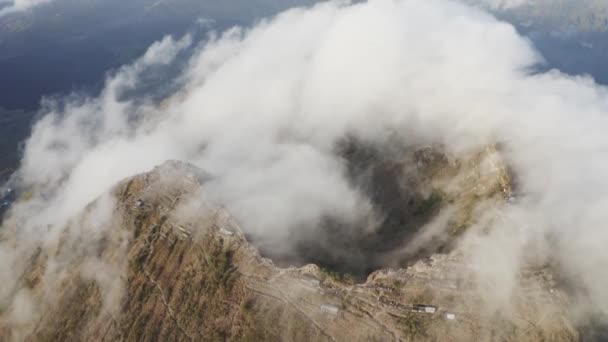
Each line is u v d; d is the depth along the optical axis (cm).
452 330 10700
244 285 12038
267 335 10944
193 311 11925
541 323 10719
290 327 11038
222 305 11775
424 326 10806
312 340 10788
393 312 11112
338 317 11144
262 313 11362
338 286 11844
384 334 10725
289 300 11575
